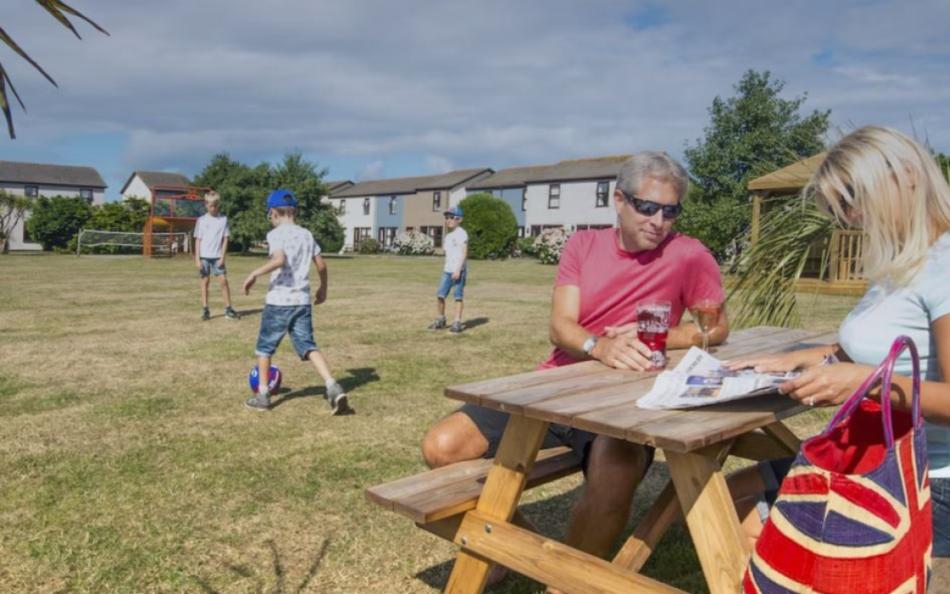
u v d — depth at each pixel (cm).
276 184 4641
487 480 254
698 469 213
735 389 218
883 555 167
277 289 583
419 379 722
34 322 1096
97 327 1048
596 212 5481
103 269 2528
